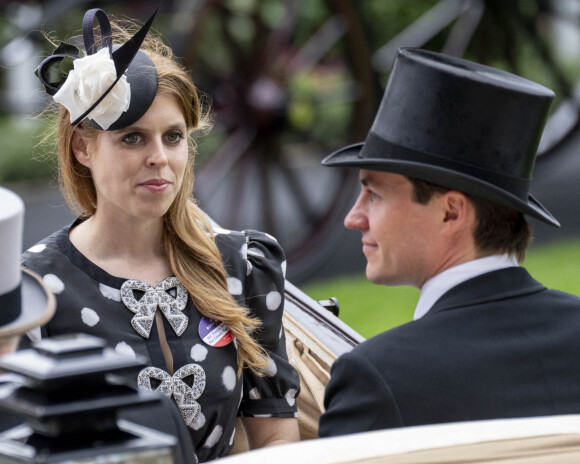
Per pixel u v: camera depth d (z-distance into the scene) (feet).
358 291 45.52
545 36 57.11
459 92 11.94
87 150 14.28
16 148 61.57
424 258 12.23
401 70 12.41
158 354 14.29
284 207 53.26
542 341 11.56
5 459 8.11
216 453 15.01
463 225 12.00
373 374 11.23
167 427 10.92
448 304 11.94
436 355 11.33
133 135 13.80
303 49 45.39
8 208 9.71
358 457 9.36
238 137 45.29
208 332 14.69
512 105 11.97
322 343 17.43
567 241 52.95
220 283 15.17
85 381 8.20
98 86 13.32
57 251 14.49
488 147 12.00
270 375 15.76
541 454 9.57
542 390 11.32
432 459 9.39
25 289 10.37
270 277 15.75
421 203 12.00
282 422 15.92
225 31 43.55
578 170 66.64
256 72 44.65
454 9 54.80
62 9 40.55
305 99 46.50
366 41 45.91
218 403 14.65
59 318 14.05
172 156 14.05
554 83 57.16
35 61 42.98
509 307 11.84
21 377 8.68
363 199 12.64
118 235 14.56
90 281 14.33
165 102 13.88
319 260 47.52
